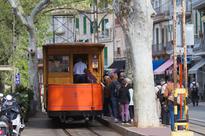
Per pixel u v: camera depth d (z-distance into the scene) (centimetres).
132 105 2680
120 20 2420
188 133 1830
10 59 4894
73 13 4697
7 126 1766
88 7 4466
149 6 2389
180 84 1920
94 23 4853
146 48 2398
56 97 2775
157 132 2144
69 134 2453
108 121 2794
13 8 3716
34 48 3812
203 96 6247
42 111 3866
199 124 2745
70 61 2955
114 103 2789
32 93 3478
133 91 2439
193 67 6488
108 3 3969
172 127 2028
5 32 4738
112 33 8338
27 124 3008
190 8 6975
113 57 8294
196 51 6575
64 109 2775
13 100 1955
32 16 3766
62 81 2950
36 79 3841
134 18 2388
